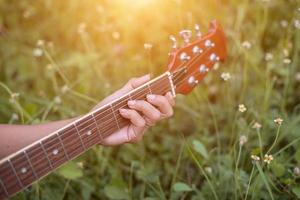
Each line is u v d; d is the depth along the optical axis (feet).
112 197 3.04
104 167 3.41
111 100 2.72
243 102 3.77
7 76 4.62
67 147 2.49
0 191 2.36
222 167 3.15
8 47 4.80
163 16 4.32
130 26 4.38
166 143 3.73
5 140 2.62
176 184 2.96
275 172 2.84
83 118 2.51
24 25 5.06
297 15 3.61
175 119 3.90
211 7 4.32
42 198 3.11
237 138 3.17
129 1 4.42
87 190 3.26
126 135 2.64
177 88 2.74
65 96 3.84
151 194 3.20
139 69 4.17
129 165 3.57
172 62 2.69
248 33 4.18
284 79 3.85
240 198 2.97
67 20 4.75
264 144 3.18
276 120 2.77
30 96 3.96
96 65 4.09
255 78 3.94
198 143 3.01
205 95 3.67
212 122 3.79
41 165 2.44
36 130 2.65
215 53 2.83
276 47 4.20
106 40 4.37
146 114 2.58
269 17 4.35
